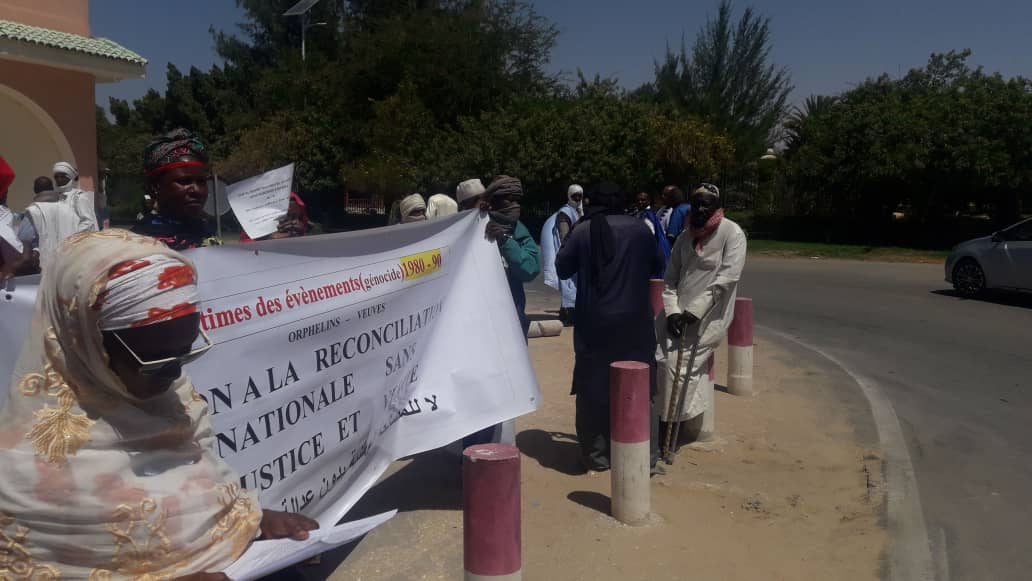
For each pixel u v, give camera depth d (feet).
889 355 33.09
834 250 83.51
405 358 13.93
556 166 91.66
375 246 13.17
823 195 96.22
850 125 88.58
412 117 108.68
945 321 41.75
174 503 5.74
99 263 5.34
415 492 16.34
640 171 93.97
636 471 14.94
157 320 5.36
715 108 143.74
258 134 118.73
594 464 17.67
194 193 10.94
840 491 17.34
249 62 177.99
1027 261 46.57
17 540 5.44
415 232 14.35
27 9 50.06
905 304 48.06
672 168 95.30
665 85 151.43
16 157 54.54
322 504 12.05
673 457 18.95
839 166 89.61
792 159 102.12
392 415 13.75
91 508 5.43
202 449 6.19
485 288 15.89
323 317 11.82
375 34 126.21
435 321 14.88
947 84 110.63
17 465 5.38
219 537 6.01
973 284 49.83
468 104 117.39
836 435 21.40
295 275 11.38
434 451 18.54
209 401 10.07
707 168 95.14
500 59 122.62
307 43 164.45
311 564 13.28
